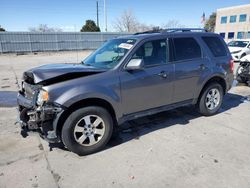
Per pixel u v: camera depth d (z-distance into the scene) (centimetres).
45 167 308
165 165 308
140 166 308
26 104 343
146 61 379
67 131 320
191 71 429
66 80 322
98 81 331
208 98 478
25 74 357
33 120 315
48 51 2988
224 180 274
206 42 464
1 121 476
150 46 385
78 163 318
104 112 341
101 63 388
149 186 267
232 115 495
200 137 390
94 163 318
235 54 1448
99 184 273
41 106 307
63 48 3084
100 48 449
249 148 349
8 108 570
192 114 504
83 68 349
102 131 347
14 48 2766
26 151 350
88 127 335
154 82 383
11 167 308
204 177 281
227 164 307
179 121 464
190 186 265
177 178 280
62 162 321
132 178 283
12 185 272
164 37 405
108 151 349
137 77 364
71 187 268
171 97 417
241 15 4784
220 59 476
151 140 382
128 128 432
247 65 754
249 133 403
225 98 636
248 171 291
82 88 316
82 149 334
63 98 306
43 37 2916
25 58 2167
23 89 378
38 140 387
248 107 551
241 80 784
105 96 333
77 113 321
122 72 352
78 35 3144
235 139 380
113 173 294
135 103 373
